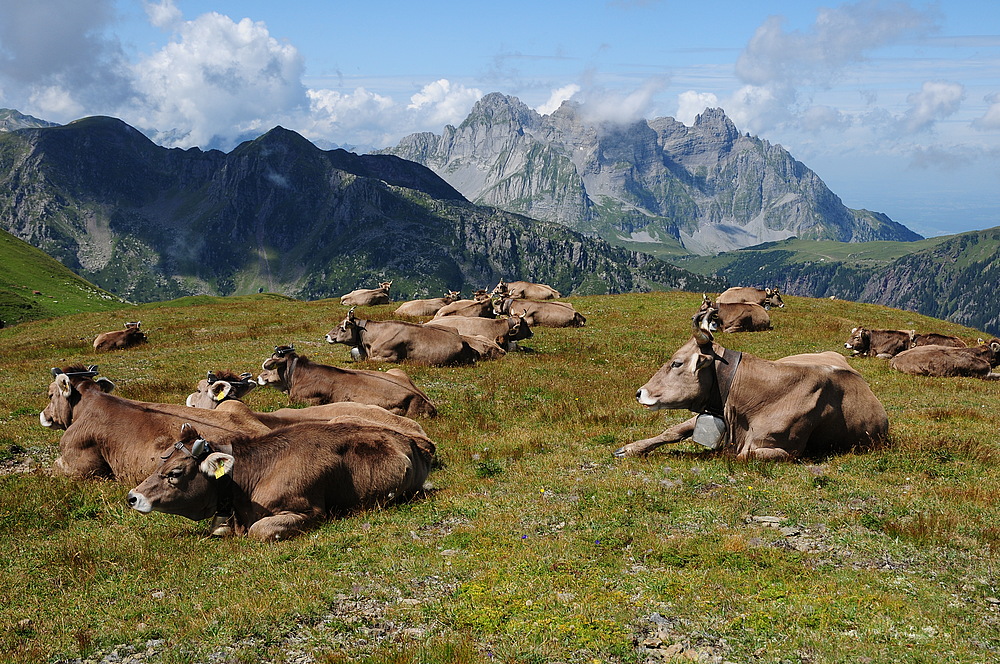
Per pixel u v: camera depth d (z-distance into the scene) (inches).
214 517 463.8
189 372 1002.7
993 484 497.7
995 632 305.4
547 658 294.2
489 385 933.8
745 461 542.9
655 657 295.7
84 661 309.3
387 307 1978.3
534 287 2100.1
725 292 1937.7
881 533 410.0
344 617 334.0
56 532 469.4
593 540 410.0
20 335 1774.1
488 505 482.9
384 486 484.4
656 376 576.4
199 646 313.1
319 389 768.9
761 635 305.7
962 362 1064.2
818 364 581.9
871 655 287.1
